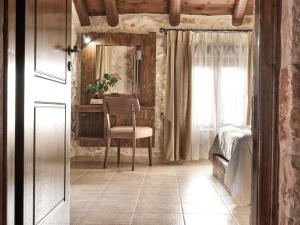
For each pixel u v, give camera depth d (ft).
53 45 6.09
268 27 3.91
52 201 6.05
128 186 11.82
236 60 17.63
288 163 3.53
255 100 4.20
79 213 8.58
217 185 12.02
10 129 4.40
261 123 3.95
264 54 3.93
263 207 3.93
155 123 17.89
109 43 17.90
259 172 3.97
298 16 3.45
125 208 9.08
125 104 14.78
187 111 17.44
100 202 9.68
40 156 5.44
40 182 5.45
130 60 18.01
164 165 16.57
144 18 18.04
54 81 6.17
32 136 5.08
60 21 6.49
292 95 3.46
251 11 17.22
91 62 17.94
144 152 17.76
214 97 17.57
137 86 17.97
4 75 4.24
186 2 16.99
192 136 17.48
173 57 17.43
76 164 16.52
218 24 17.90
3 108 4.23
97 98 17.93
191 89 17.37
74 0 16.05
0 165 4.20
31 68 5.04
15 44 4.58
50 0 5.90
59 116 6.48
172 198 10.17
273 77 3.91
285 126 3.63
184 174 14.19
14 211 4.61
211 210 8.93
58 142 6.42
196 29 17.60
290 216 3.46
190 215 8.48
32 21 5.07
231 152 10.74
